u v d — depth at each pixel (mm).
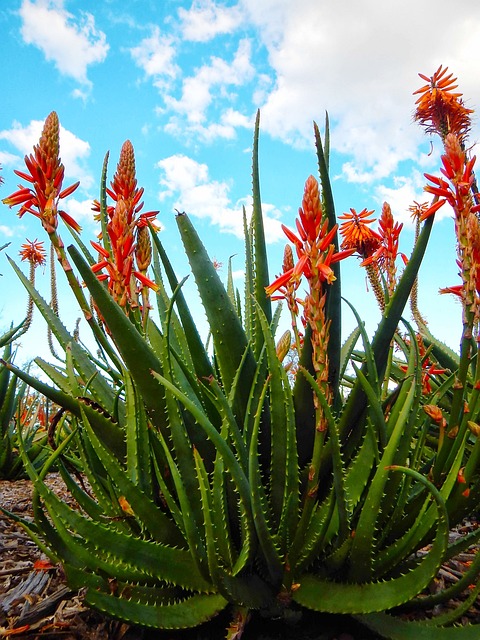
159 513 651
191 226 708
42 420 2541
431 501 667
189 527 567
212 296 702
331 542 649
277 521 659
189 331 731
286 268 828
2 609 769
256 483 555
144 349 639
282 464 645
